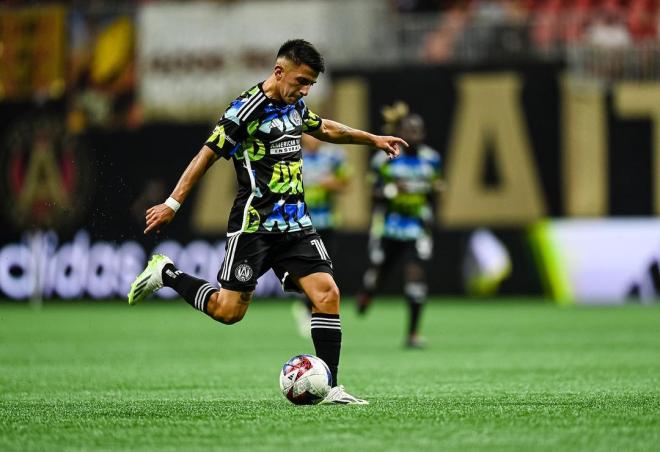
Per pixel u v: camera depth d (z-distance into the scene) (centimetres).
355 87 7238
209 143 2155
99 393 2683
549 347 4181
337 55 7388
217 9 7444
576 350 4038
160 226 2144
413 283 4216
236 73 7425
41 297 7512
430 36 7431
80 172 7512
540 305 6944
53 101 7606
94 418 2111
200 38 7456
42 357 3878
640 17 7338
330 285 2233
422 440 1772
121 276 7431
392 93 7206
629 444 1734
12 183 7606
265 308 7069
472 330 5125
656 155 7000
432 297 7200
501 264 7119
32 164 7606
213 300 2228
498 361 3597
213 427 1947
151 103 7500
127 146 7519
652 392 2572
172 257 7375
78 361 3709
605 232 7050
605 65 7075
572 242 7062
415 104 7188
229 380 3025
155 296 7850
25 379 3078
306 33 7381
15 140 7656
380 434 1838
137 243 7406
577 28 7275
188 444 1762
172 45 7494
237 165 2209
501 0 8125
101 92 7562
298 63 2125
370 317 6162
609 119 7038
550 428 1909
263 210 2195
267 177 2189
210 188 7344
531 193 7088
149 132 7494
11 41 7681
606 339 4556
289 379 2234
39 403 2434
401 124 4347
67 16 7606
